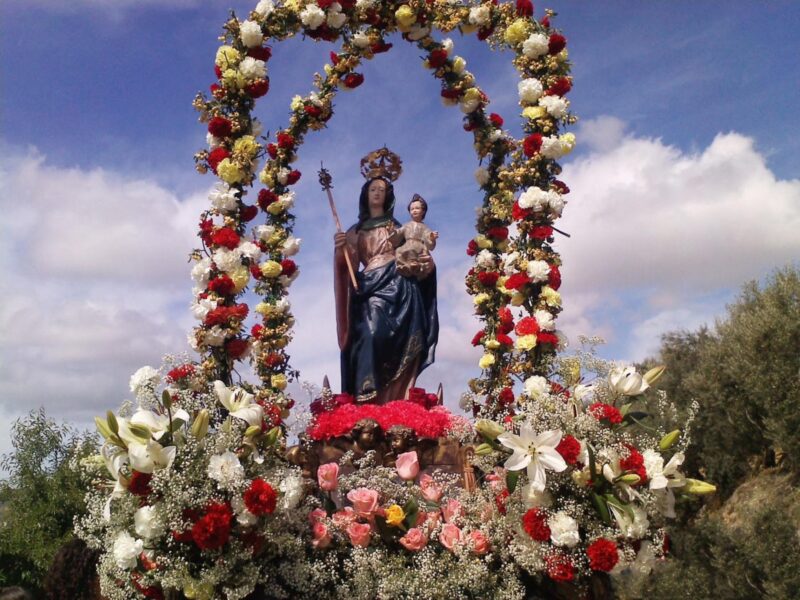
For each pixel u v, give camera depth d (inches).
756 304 836.0
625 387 246.4
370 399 323.9
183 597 228.8
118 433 217.6
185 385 271.1
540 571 240.4
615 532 232.1
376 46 339.6
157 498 217.3
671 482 238.2
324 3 322.0
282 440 276.2
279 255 317.4
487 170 355.6
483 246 352.2
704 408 860.0
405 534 240.1
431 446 285.3
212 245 294.8
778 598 615.5
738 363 796.6
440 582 231.3
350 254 342.0
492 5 342.3
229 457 217.0
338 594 233.1
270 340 308.7
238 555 219.3
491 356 327.9
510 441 227.5
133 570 225.3
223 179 300.2
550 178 323.6
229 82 306.2
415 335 330.6
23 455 625.9
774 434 765.3
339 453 284.8
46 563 583.2
